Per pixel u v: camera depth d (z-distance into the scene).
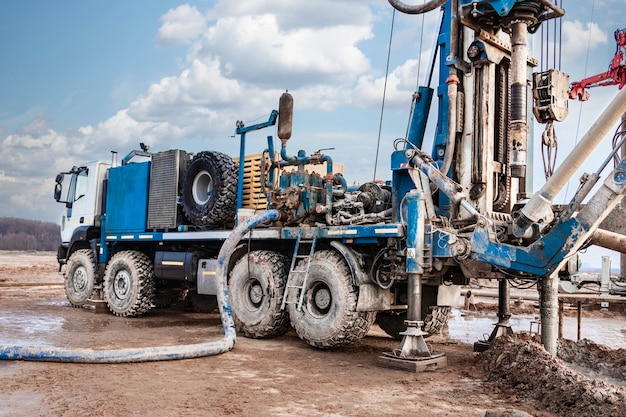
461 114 7.73
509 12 7.04
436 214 7.95
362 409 4.93
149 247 12.36
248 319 8.96
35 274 27.44
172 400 5.01
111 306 11.87
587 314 15.00
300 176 9.16
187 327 10.11
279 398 5.23
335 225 8.55
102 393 5.19
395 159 7.83
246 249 9.75
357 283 7.70
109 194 12.71
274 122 9.73
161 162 11.61
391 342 9.28
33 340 8.15
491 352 6.85
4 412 4.55
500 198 7.79
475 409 5.00
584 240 6.29
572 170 6.07
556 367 5.59
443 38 8.13
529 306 15.60
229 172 10.38
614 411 4.61
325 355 7.66
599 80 16.92
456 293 8.53
